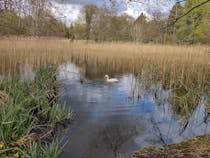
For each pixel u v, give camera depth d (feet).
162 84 34.40
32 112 20.08
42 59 42.78
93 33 125.49
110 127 19.85
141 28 100.53
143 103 27.35
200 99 27.73
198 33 70.59
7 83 23.30
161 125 20.77
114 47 66.85
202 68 35.53
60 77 41.57
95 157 14.85
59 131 18.72
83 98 28.55
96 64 58.34
